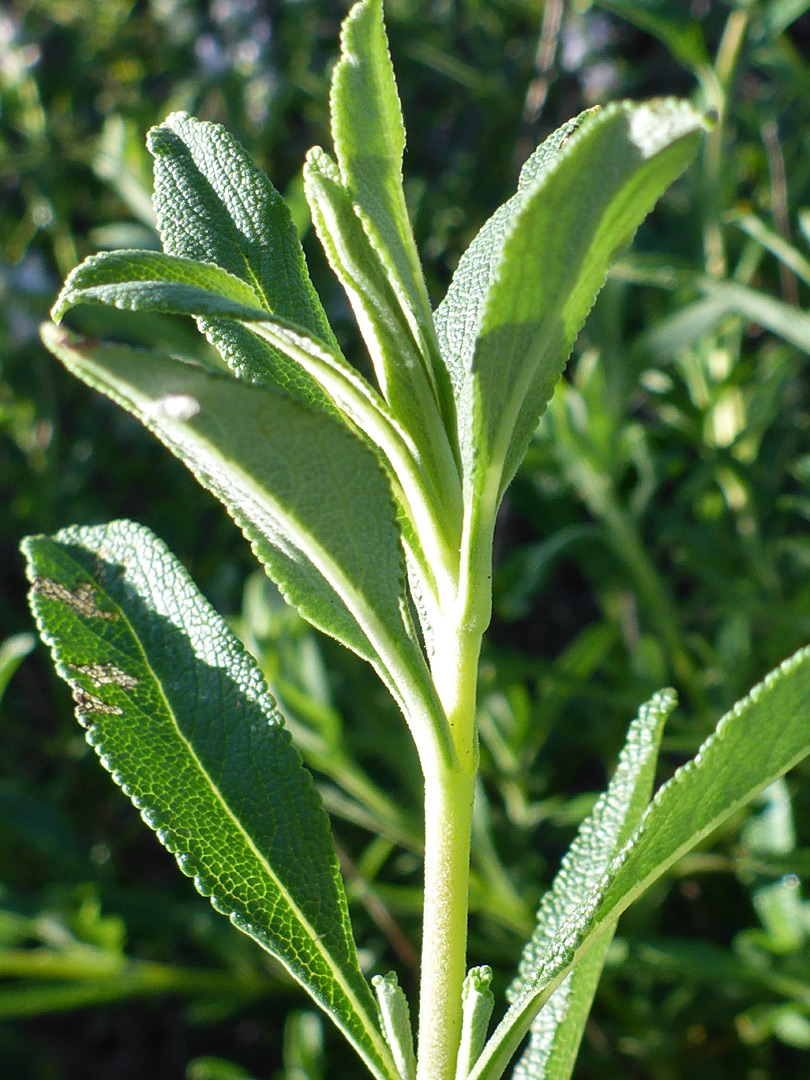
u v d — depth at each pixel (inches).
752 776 5.6
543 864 16.2
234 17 25.3
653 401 18.6
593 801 15.2
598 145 4.8
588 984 6.8
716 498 17.8
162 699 6.3
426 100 25.9
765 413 16.8
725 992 14.0
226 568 21.2
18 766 21.4
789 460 18.4
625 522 15.8
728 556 17.4
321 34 26.1
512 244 4.9
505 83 24.7
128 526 6.5
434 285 22.6
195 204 6.5
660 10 15.8
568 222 5.0
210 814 6.2
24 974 14.5
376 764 18.3
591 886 6.8
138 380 4.9
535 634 22.8
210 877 6.1
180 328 17.1
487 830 13.9
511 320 5.2
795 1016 12.8
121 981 14.8
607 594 18.1
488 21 26.3
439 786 5.8
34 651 22.6
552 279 5.1
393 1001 6.1
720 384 16.7
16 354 22.5
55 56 27.3
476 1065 5.7
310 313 6.5
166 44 26.8
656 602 15.9
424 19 25.9
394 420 5.7
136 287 5.2
